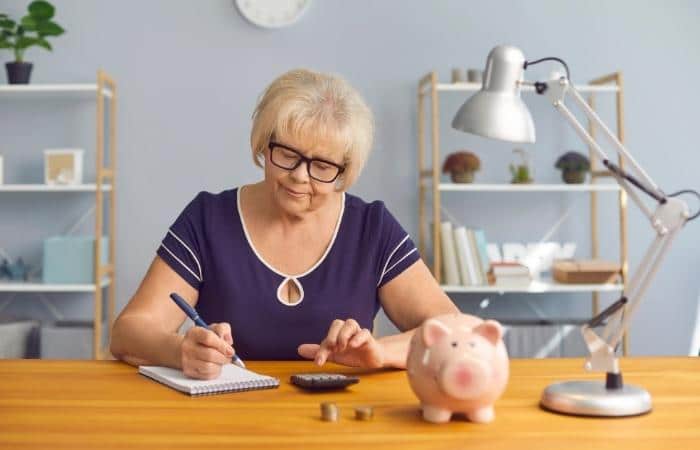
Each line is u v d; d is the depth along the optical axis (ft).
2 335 11.14
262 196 5.87
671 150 13.05
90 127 12.65
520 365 4.85
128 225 12.61
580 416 3.62
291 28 12.69
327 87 5.18
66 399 3.94
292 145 5.10
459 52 12.80
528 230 12.89
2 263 12.59
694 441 3.25
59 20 12.52
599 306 12.85
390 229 5.92
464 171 11.96
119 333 4.98
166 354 4.60
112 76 12.57
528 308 12.93
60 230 12.68
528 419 3.57
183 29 12.62
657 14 12.99
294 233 5.79
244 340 5.68
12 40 12.35
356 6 12.71
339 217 5.89
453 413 3.55
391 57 12.73
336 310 5.71
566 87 4.13
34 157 12.63
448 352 3.41
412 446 3.16
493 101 4.25
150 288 5.61
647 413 3.69
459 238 11.78
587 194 12.90
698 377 4.53
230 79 12.66
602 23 12.94
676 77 13.03
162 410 3.72
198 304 5.83
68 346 11.58
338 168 5.21
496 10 12.84
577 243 12.94
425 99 12.73
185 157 12.64
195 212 5.85
